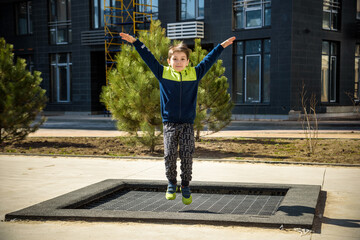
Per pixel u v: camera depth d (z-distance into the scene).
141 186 5.14
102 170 6.61
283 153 8.83
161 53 8.80
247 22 22.05
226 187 4.94
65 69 28.31
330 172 6.29
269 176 5.96
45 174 6.20
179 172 6.45
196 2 23.14
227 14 22.17
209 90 10.43
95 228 3.44
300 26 20.78
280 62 20.81
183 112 3.94
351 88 24.02
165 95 3.95
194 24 22.33
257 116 21.58
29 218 3.71
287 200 4.15
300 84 20.92
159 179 5.79
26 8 29.69
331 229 3.40
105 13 25.88
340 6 23.20
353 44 23.89
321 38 21.95
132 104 8.51
